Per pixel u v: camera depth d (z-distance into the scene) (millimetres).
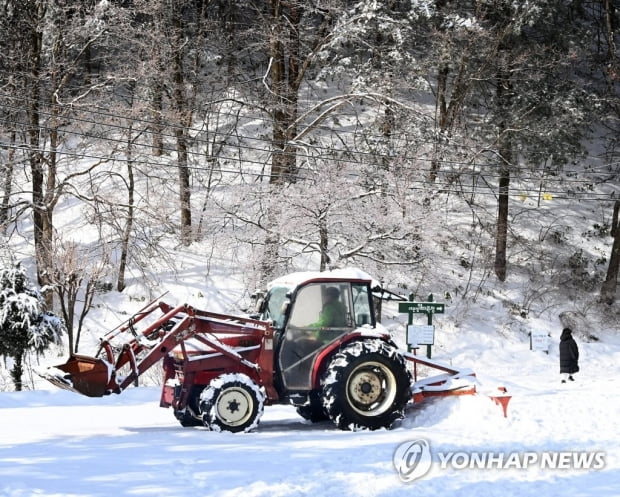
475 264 35500
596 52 42344
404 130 29422
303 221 26578
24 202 28984
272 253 26859
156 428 12039
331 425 12539
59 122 28281
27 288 20062
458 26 32375
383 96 29562
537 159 35094
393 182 27328
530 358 30547
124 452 9180
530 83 34875
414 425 12062
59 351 27547
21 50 29703
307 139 38188
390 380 11781
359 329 12180
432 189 29062
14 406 15547
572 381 23000
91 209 31828
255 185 28109
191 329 11688
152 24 32344
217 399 11266
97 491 6844
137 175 34438
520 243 36875
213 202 28828
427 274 29828
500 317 32938
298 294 12109
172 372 12641
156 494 6750
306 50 33938
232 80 36500
